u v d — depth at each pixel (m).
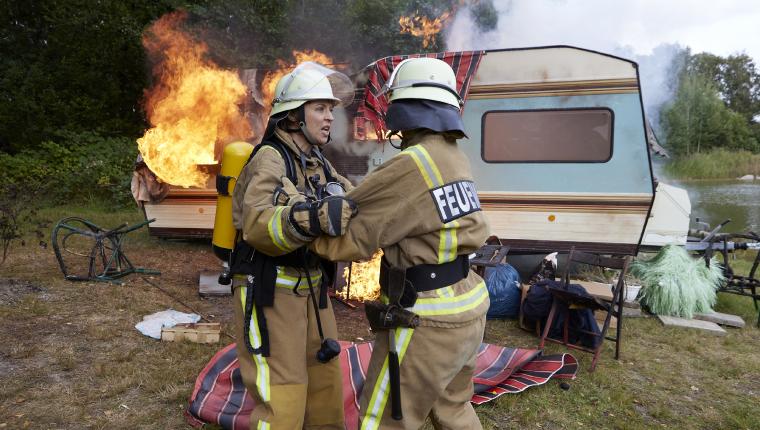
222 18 14.12
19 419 3.04
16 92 14.47
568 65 6.06
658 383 4.08
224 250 2.72
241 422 2.94
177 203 7.44
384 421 2.11
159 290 5.66
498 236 6.39
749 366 4.47
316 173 2.52
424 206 2.00
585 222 6.15
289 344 2.34
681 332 5.25
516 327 5.25
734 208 15.78
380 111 6.07
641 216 6.00
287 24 14.27
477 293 2.20
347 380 3.51
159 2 15.83
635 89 5.92
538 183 6.23
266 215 2.12
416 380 2.06
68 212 10.48
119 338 4.32
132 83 15.70
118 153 13.04
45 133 14.08
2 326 4.38
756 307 5.89
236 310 2.43
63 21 14.83
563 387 3.84
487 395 3.57
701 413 3.64
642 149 5.95
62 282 5.68
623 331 5.23
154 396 3.40
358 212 2.07
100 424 3.05
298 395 2.33
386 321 2.05
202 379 3.37
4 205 7.19
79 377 3.60
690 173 33.44
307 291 2.44
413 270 2.08
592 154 6.08
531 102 6.17
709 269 6.04
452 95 2.14
